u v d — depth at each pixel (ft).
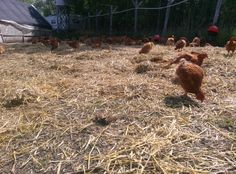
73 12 38.83
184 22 27.81
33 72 9.62
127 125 5.24
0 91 7.25
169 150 4.43
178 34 24.00
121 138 4.82
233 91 7.18
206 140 4.74
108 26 35.42
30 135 5.17
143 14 31.30
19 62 11.82
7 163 4.42
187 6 27.53
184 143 4.64
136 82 7.55
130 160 4.21
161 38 22.27
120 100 6.44
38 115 5.92
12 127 5.47
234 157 4.30
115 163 4.17
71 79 8.40
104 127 5.23
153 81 7.76
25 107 6.40
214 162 4.17
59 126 5.41
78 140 4.88
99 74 9.05
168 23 29.89
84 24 37.99
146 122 5.35
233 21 23.49
